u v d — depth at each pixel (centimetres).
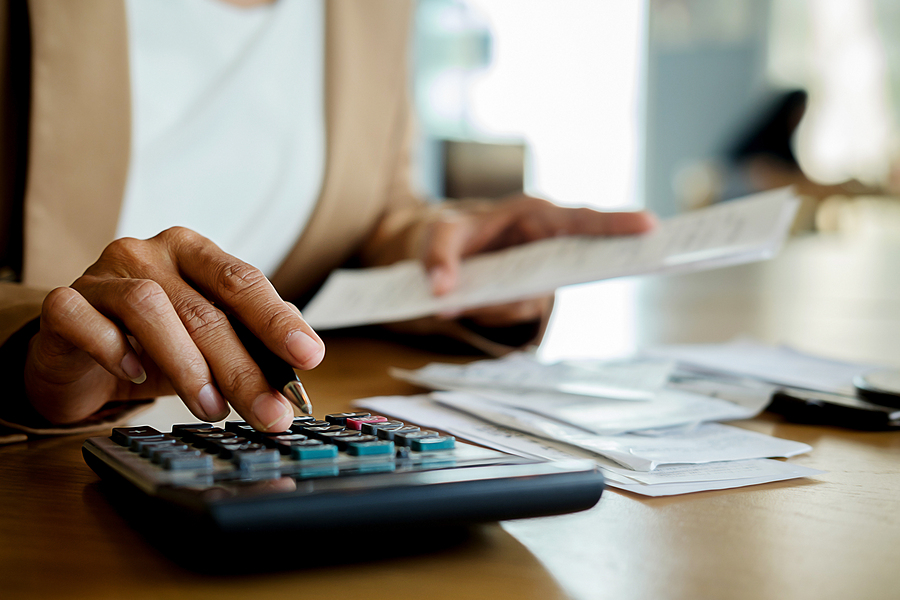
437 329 91
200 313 37
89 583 25
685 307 174
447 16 526
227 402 35
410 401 58
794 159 551
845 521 32
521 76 574
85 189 75
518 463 31
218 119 101
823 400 54
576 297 206
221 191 103
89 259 75
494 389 59
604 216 84
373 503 26
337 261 119
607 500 35
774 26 629
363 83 114
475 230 96
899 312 160
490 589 25
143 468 30
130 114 77
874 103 608
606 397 55
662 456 40
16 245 74
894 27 602
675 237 76
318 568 27
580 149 626
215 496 25
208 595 24
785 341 112
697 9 634
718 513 33
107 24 75
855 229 525
